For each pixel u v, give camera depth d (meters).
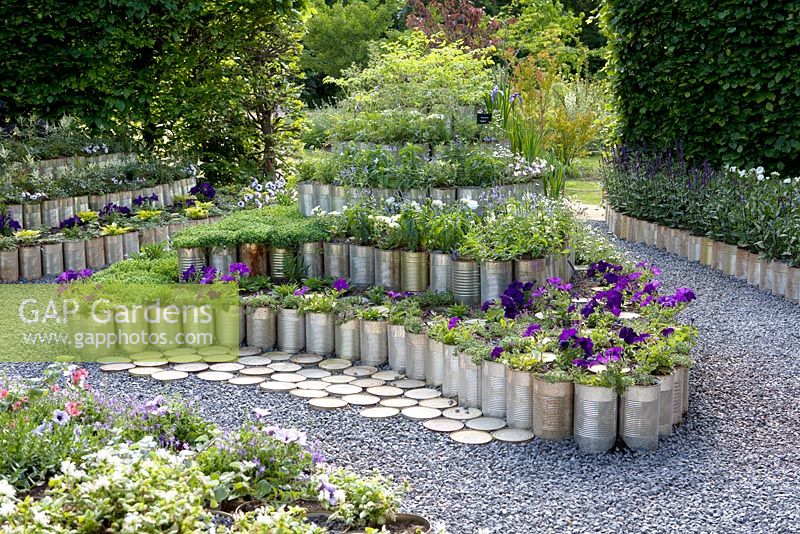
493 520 3.52
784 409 4.81
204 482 3.12
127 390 5.10
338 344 5.79
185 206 9.59
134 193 9.62
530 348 4.70
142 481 2.93
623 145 10.31
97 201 9.27
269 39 11.73
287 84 12.00
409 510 3.60
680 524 3.51
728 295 7.17
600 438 4.25
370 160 7.39
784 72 8.34
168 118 11.09
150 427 3.83
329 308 5.83
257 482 3.43
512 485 3.88
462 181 7.26
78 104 10.38
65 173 9.33
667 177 9.20
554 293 5.68
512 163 7.65
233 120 11.63
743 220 7.64
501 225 6.37
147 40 10.51
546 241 6.32
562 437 4.39
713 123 9.07
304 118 12.30
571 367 4.48
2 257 7.62
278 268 6.93
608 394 4.24
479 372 4.81
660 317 5.34
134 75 10.74
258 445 3.61
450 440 4.41
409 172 7.18
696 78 8.99
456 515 3.56
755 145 8.79
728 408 4.84
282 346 5.96
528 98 15.21
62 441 3.54
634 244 9.35
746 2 8.41
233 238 6.79
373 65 12.18
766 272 7.29
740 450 4.29
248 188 10.25
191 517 2.77
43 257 7.83
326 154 8.43
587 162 17.20
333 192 7.53
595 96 16.28
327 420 4.67
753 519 3.55
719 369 5.46
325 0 26.70
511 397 4.56
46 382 4.36
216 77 11.35
